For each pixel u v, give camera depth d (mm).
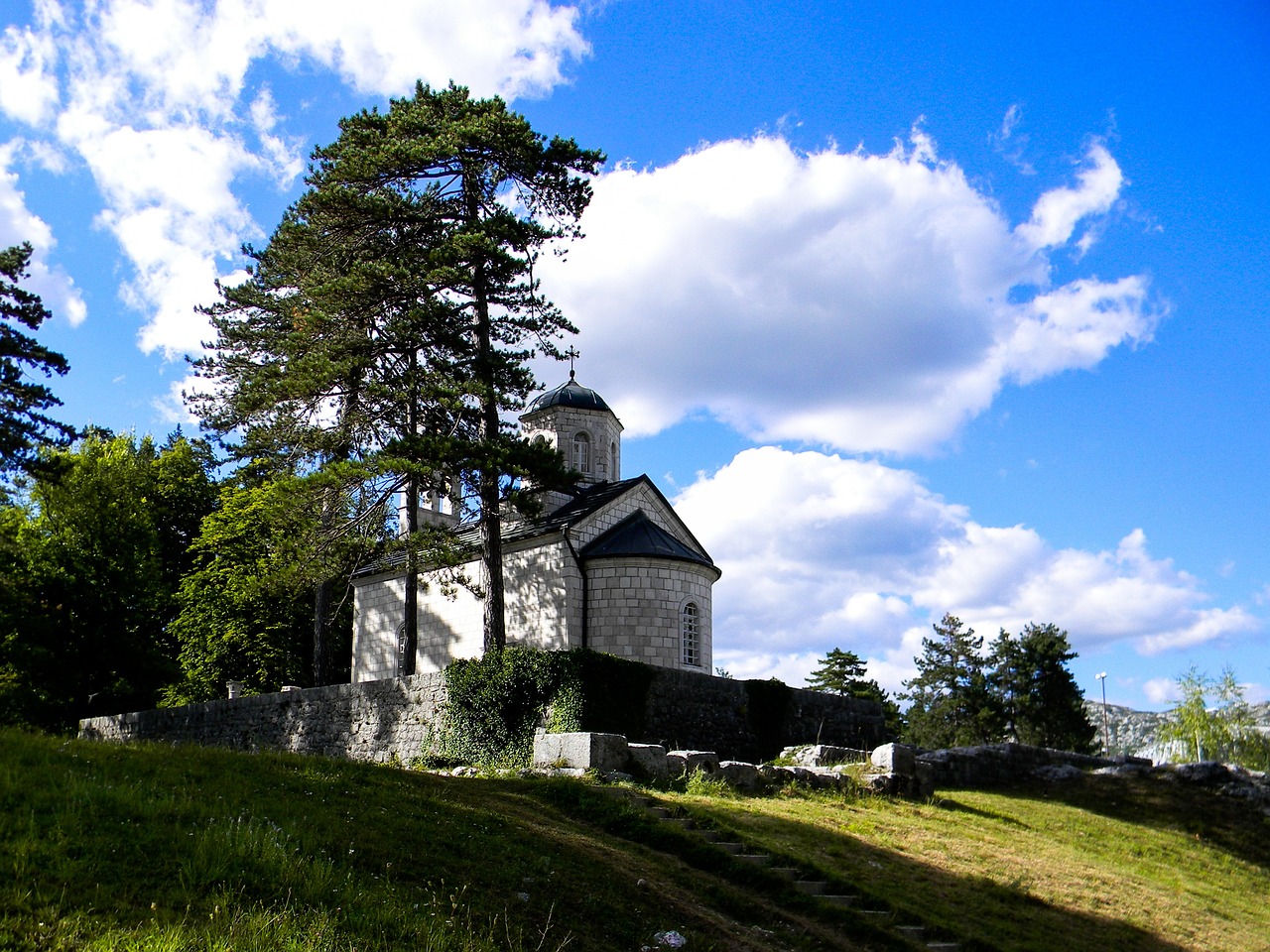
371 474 28641
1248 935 20703
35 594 40406
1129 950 17797
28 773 12094
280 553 31188
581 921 12086
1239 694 55969
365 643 40062
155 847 10625
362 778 15789
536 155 30812
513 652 26641
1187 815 29859
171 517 51812
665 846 15992
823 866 17141
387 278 29859
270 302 39281
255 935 9172
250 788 13477
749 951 12648
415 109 31906
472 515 31359
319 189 31078
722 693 28844
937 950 15016
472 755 26141
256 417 35344
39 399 32188
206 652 44469
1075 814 28172
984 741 60969
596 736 20109
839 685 66500
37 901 9109
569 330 31703
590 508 34844
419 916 10609
